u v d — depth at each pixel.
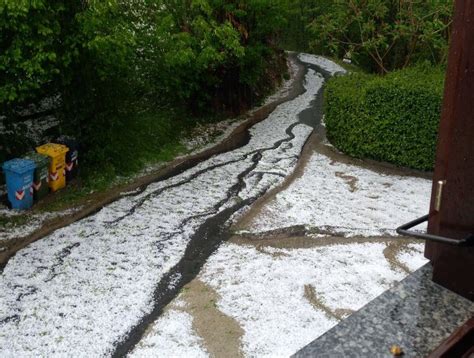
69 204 8.19
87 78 8.64
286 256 6.87
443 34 13.68
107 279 6.21
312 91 19.30
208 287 6.11
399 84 10.18
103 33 7.75
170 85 12.11
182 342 5.12
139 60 10.40
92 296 5.86
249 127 13.89
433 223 2.02
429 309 1.94
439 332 1.84
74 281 6.14
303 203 8.64
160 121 12.03
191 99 13.74
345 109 11.20
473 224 1.79
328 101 12.05
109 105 9.37
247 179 9.76
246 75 14.60
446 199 1.88
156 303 5.80
